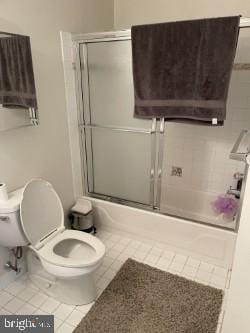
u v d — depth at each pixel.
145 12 2.50
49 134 2.12
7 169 1.81
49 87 2.04
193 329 1.60
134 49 1.88
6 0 1.60
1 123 1.68
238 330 1.19
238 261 1.07
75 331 1.60
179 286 1.91
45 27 1.91
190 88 1.80
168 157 2.77
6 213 1.63
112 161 2.45
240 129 2.40
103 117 2.34
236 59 2.21
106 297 1.83
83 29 2.27
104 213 2.51
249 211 0.98
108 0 2.52
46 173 2.16
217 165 2.59
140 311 1.72
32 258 1.90
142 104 1.98
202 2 2.26
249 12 2.14
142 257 2.22
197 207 2.75
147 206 2.38
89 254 1.84
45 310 1.75
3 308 1.76
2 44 1.58
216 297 1.82
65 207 2.47
